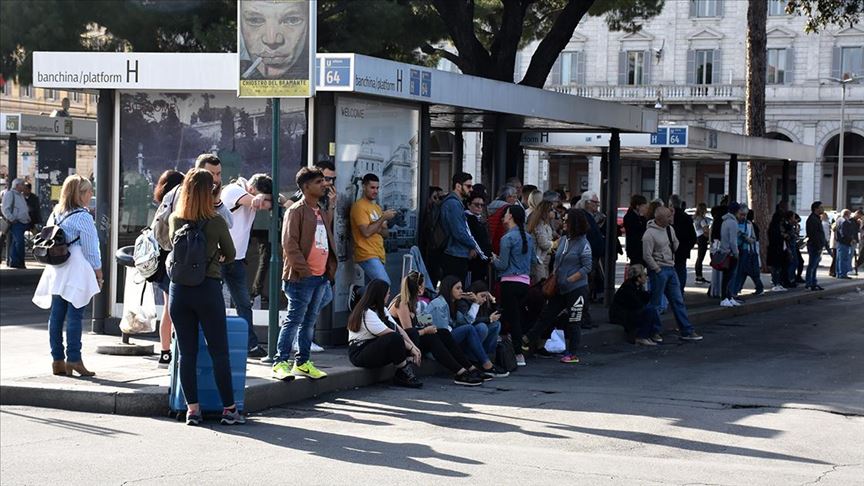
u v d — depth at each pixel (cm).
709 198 6400
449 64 5650
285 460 800
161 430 910
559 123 1816
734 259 2077
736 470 786
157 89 1336
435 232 1356
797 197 6175
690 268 3438
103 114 1385
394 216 1352
